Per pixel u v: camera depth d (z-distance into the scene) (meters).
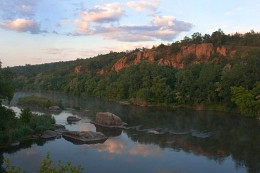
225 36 189.00
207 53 175.25
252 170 45.69
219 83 108.62
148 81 134.00
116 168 46.44
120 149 56.91
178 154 53.72
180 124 81.25
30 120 69.00
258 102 88.19
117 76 166.62
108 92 153.25
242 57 124.69
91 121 85.94
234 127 75.94
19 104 124.00
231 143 60.59
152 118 91.69
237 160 50.28
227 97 103.38
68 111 107.12
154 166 47.41
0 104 64.81
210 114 98.06
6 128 61.62
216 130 72.81
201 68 125.25
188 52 183.00
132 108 115.94
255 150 55.69
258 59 102.31
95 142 62.25
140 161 49.84
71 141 62.59
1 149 56.00
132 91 140.12
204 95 112.69
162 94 124.31
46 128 68.19
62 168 19.62
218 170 45.88
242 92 93.44
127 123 83.75
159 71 135.75
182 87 118.94
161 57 191.38
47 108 112.94
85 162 49.12
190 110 108.94
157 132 71.44
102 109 112.75
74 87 187.12
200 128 75.56
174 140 63.66
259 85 92.69
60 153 54.06
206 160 50.38
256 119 86.75
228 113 99.44
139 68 148.62
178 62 180.38
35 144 59.84
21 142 60.94
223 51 170.25
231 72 104.56
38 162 49.03
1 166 46.97
